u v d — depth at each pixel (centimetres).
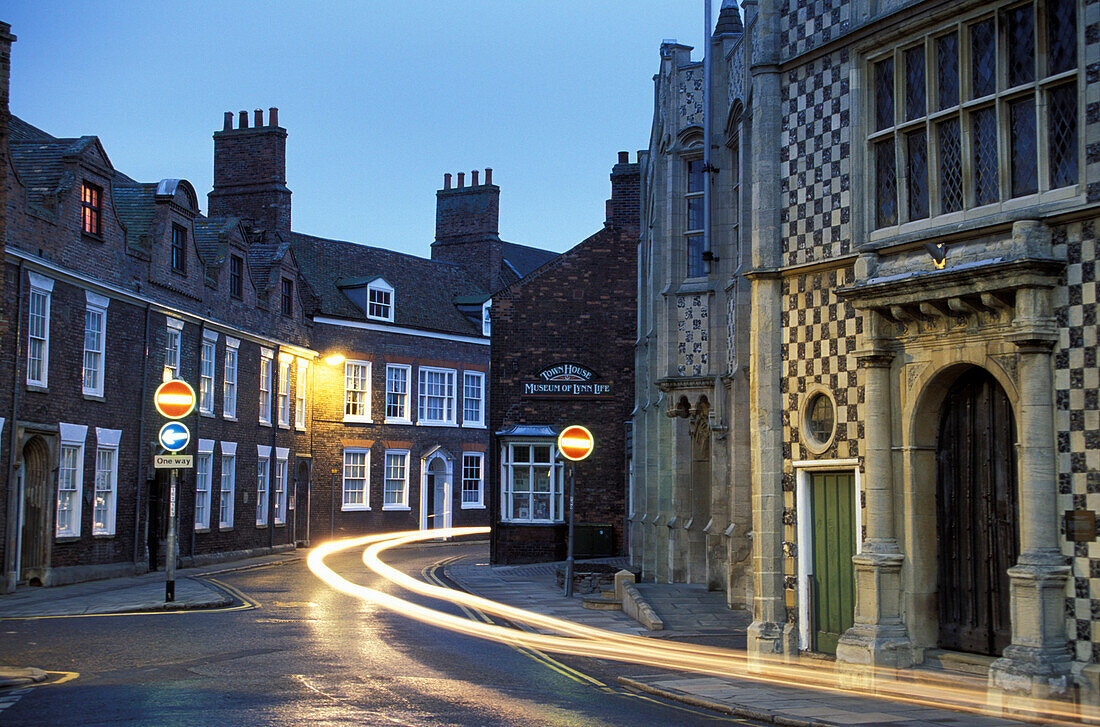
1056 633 1103
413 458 4891
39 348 2533
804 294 1473
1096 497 1085
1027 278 1120
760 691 1254
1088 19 1107
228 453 3612
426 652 1530
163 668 1345
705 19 2211
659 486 2533
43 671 1300
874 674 1261
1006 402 1233
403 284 5128
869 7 1383
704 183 2250
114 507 2869
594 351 3538
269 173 4481
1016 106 1200
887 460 1323
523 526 3472
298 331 4306
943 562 1299
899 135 1348
